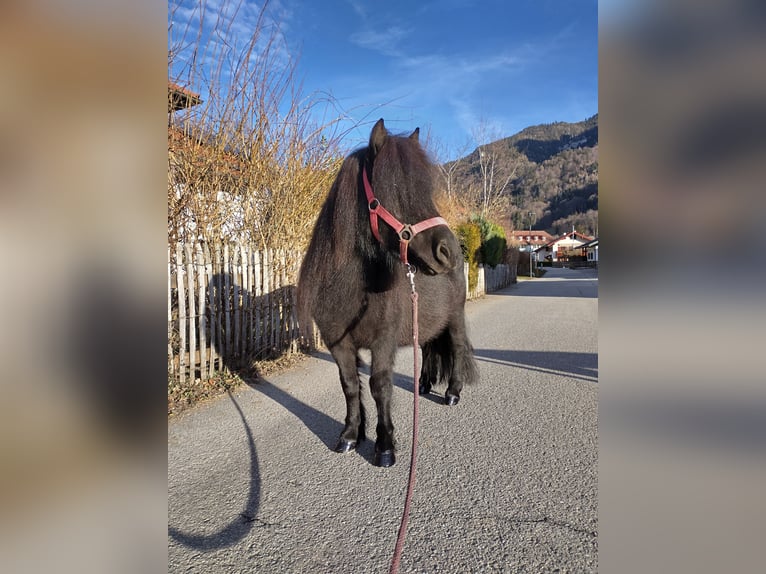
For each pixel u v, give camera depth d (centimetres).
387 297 250
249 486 240
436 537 192
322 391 422
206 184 489
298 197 618
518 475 248
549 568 170
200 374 434
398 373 497
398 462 267
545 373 487
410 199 217
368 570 171
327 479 247
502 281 2064
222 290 451
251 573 171
